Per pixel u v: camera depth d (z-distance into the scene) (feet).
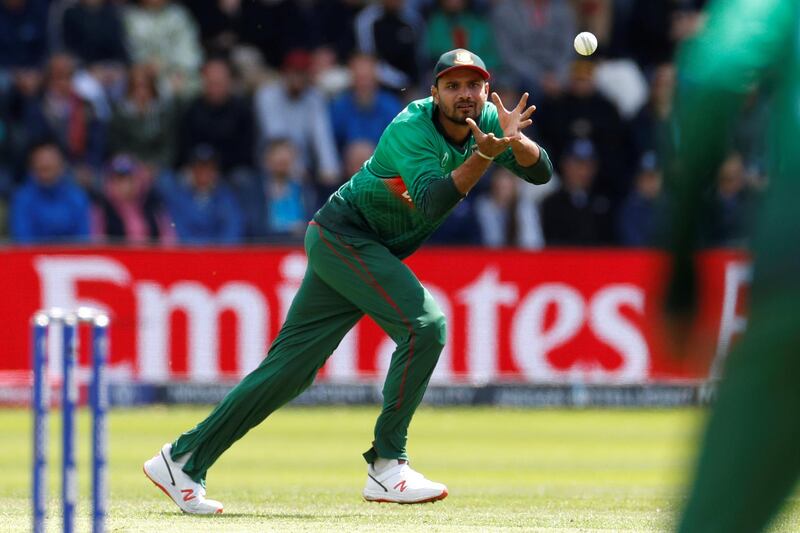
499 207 179.73
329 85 190.49
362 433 143.64
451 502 82.23
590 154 181.57
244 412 74.43
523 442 136.98
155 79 182.29
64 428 49.55
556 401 165.99
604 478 107.24
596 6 198.18
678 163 32.42
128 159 178.60
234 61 191.01
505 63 194.18
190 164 179.01
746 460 33.78
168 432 139.54
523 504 81.35
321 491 92.79
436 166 69.26
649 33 202.08
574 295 165.89
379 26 192.75
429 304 72.43
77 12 188.03
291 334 75.10
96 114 181.98
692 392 167.43
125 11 189.88
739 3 33.53
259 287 161.17
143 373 159.84
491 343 165.17
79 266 158.81
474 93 69.77
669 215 32.68
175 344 160.25
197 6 193.47
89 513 73.15
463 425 152.15
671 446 133.69
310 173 182.19
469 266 164.45
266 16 193.36
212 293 160.66
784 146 33.68
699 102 32.12
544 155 71.20
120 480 102.99
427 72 194.29
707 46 32.73
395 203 72.23
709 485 34.17
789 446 33.60
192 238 174.70
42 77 183.01
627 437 141.28
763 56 32.94
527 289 165.27
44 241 171.42
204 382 160.66
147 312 159.84
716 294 163.73
